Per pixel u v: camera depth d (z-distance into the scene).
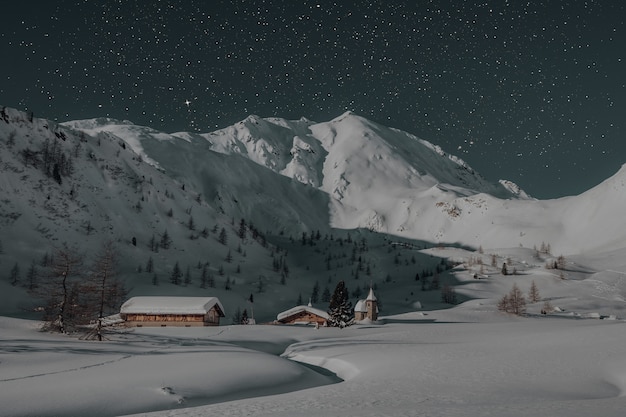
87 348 57.62
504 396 30.00
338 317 136.62
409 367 46.22
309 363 64.75
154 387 36.25
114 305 79.69
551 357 46.06
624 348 47.25
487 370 41.59
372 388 35.41
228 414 26.06
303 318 145.75
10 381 36.59
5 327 75.81
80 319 76.38
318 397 31.95
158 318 116.12
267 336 96.56
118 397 33.56
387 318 174.25
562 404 24.38
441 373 41.38
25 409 29.83
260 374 44.91
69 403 31.61
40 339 64.69
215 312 126.38
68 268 79.75
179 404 34.09
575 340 55.66
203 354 55.97
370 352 61.06
